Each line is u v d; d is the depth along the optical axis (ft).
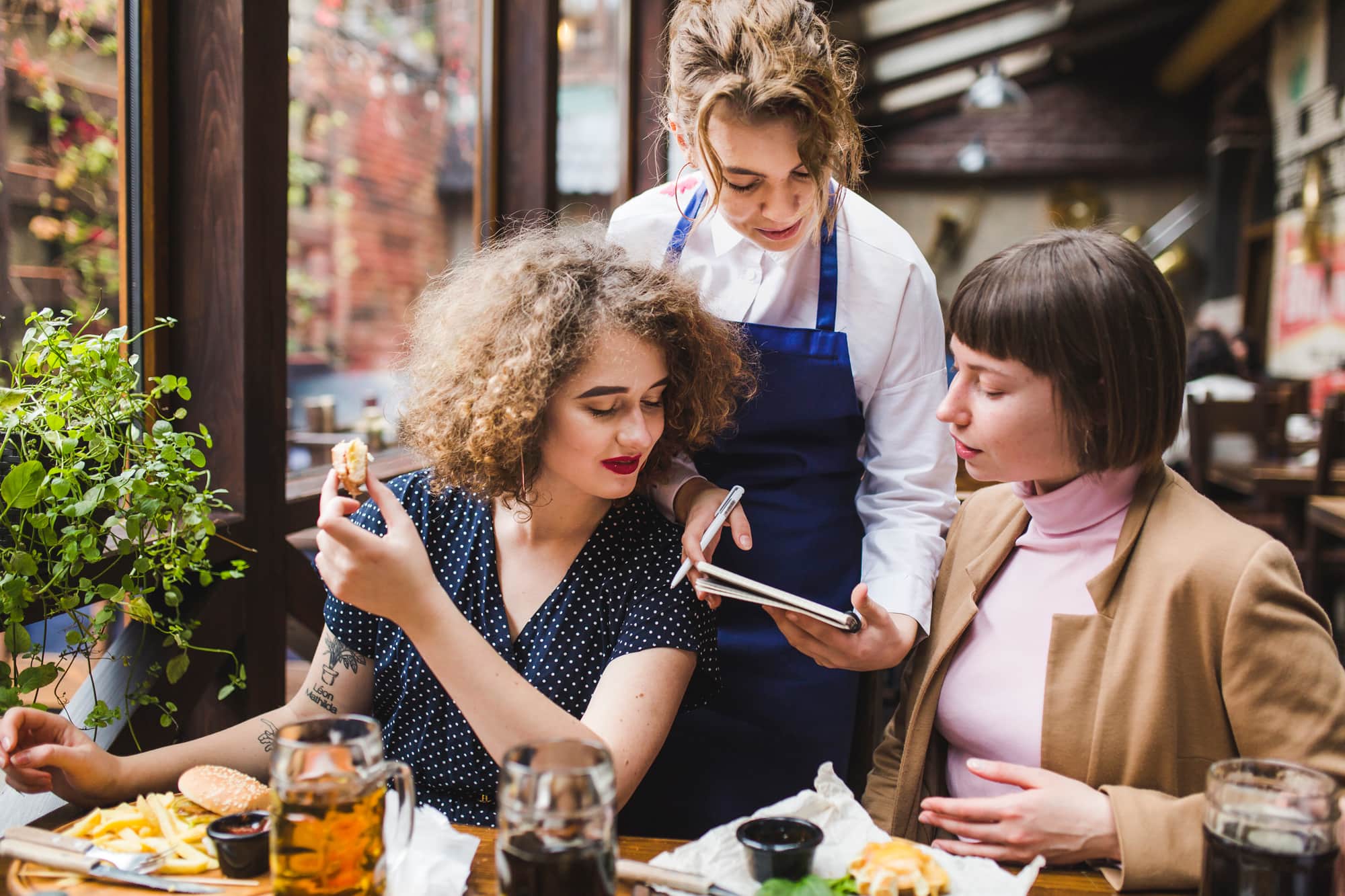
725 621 5.22
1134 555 3.81
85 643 4.25
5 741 3.57
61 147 5.11
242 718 5.65
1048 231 3.85
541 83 10.23
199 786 3.53
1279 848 2.75
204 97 5.46
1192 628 3.61
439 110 10.26
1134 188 37.58
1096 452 3.71
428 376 4.21
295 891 2.76
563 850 2.59
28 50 4.98
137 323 5.45
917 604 4.70
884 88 34.81
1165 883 3.27
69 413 4.06
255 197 5.55
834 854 3.26
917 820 4.27
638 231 5.51
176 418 4.50
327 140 9.48
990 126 37.88
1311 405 25.62
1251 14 27.96
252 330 5.58
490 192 10.20
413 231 10.37
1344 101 24.58
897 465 5.39
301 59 9.08
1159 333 3.60
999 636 4.12
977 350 3.76
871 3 26.50
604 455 3.95
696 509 4.45
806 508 5.30
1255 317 31.99
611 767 2.70
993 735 4.01
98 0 5.23
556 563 4.30
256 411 5.65
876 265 5.28
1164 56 36.65
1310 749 3.38
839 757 5.35
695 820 5.14
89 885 3.07
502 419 3.86
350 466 3.56
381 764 2.87
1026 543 4.14
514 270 4.04
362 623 4.33
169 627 4.52
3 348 4.85
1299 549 14.38
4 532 4.17
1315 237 26.43
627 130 13.17
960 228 38.58
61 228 5.11
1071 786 3.49
